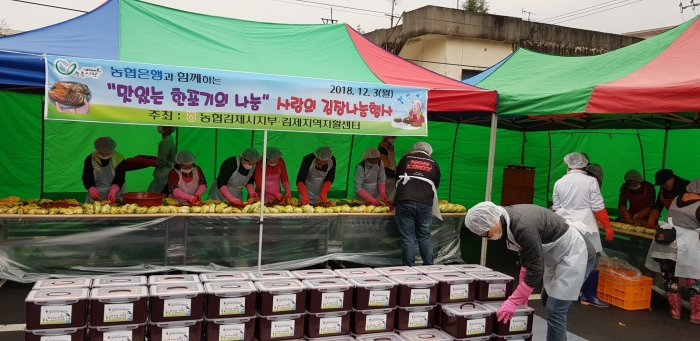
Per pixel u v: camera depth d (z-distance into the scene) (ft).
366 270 12.31
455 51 60.59
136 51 16.20
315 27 21.95
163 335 9.37
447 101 18.19
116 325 9.15
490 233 10.59
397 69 20.58
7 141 25.89
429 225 18.90
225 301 9.73
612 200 31.30
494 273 12.32
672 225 16.76
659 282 19.08
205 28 19.61
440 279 11.41
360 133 16.12
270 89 14.92
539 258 10.34
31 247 16.31
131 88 13.55
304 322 10.36
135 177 28.48
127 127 28.27
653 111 13.91
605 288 18.56
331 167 21.43
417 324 11.03
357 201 21.15
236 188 20.02
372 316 10.64
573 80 18.78
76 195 27.58
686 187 17.11
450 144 31.60
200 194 19.13
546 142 33.50
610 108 14.90
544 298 12.20
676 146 28.27
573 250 11.21
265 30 20.97
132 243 17.08
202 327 9.84
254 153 19.49
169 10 19.76
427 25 58.90
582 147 32.58
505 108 18.52
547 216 11.07
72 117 13.04
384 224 20.21
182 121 14.03
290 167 30.37
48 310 8.84
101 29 17.08
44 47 15.02
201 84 14.17
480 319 10.64
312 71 18.16
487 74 25.08
